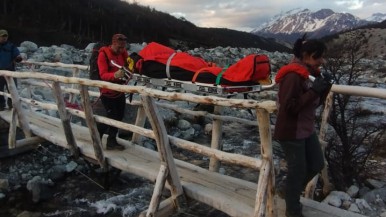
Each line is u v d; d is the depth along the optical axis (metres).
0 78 7.89
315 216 3.80
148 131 4.46
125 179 6.54
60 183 6.51
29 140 7.01
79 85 5.12
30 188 6.13
